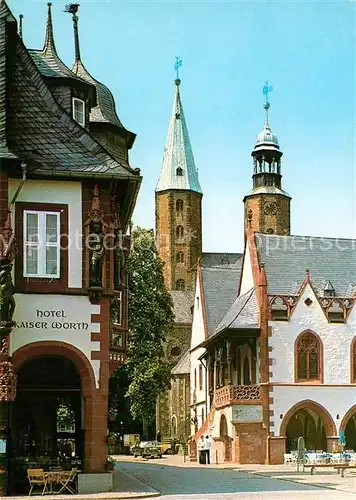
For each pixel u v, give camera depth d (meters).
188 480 33.03
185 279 122.06
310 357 53.69
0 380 24.53
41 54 32.25
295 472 39.72
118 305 29.58
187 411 92.81
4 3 28.89
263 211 109.12
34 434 33.84
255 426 51.56
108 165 27.17
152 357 69.75
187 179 123.81
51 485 24.69
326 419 52.97
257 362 53.69
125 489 26.64
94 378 26.05
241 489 28.11
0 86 27.16
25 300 25.94
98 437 25.77
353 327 54.59
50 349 25.89
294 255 59.94
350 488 28.77
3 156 25.42
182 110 126.75
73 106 31.16
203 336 69.19
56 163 26.72
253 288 57.72
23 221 26.30
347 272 60.03
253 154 111.31
